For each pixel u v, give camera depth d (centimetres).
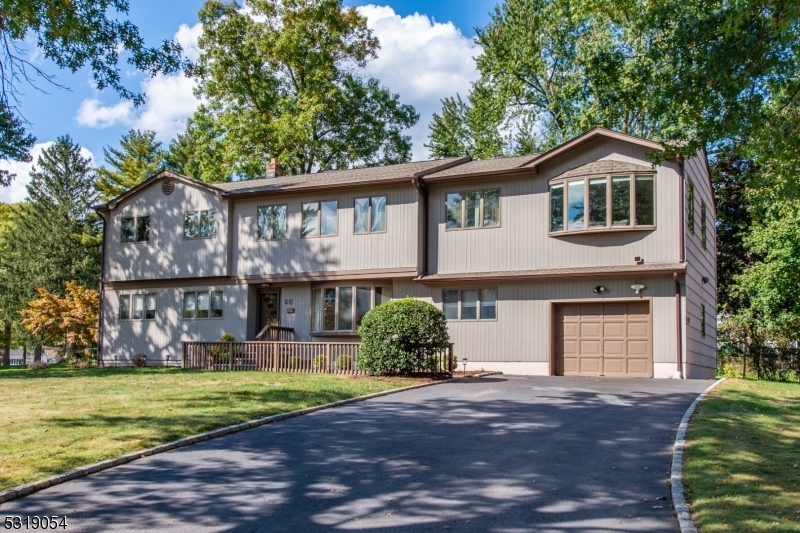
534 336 2278
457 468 902
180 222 2909
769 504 705
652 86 1212
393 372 1933
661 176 2139
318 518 716
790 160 1127
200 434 1088
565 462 929
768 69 1045
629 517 707
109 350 3031
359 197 2584
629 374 2134
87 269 4756
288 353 2239
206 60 3906
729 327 3162
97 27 1412
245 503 766
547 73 3600
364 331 1955
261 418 1225
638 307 2152
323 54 3944
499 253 2366
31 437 1044
